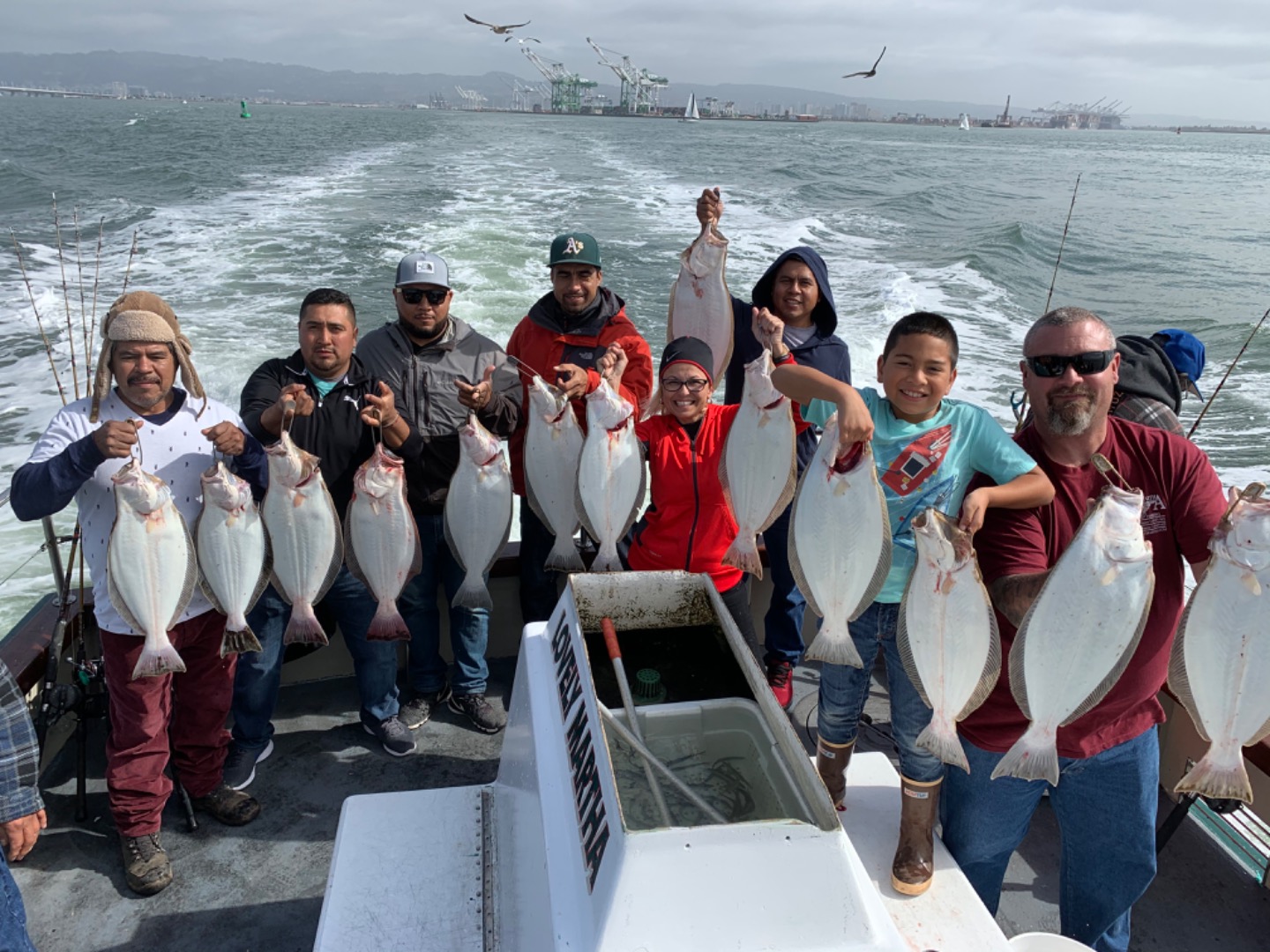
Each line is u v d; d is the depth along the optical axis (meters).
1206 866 3.50
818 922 1.75
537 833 2.12
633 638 2.85
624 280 16.77
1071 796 2.76
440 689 4.40
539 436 3.82
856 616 2.77
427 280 3.81
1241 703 2.33
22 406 10.48
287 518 3.26
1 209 24.70
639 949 1.69
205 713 3.52
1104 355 2.49
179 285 15.72
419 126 92.00
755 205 30.16
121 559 3.02
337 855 2.59
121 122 84.94
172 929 3.16
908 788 2.64
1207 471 2.58
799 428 4.29
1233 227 28.66
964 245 22.66
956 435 2.73
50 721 3.48
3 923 2.03
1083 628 2.38
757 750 2.41
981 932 2.45
